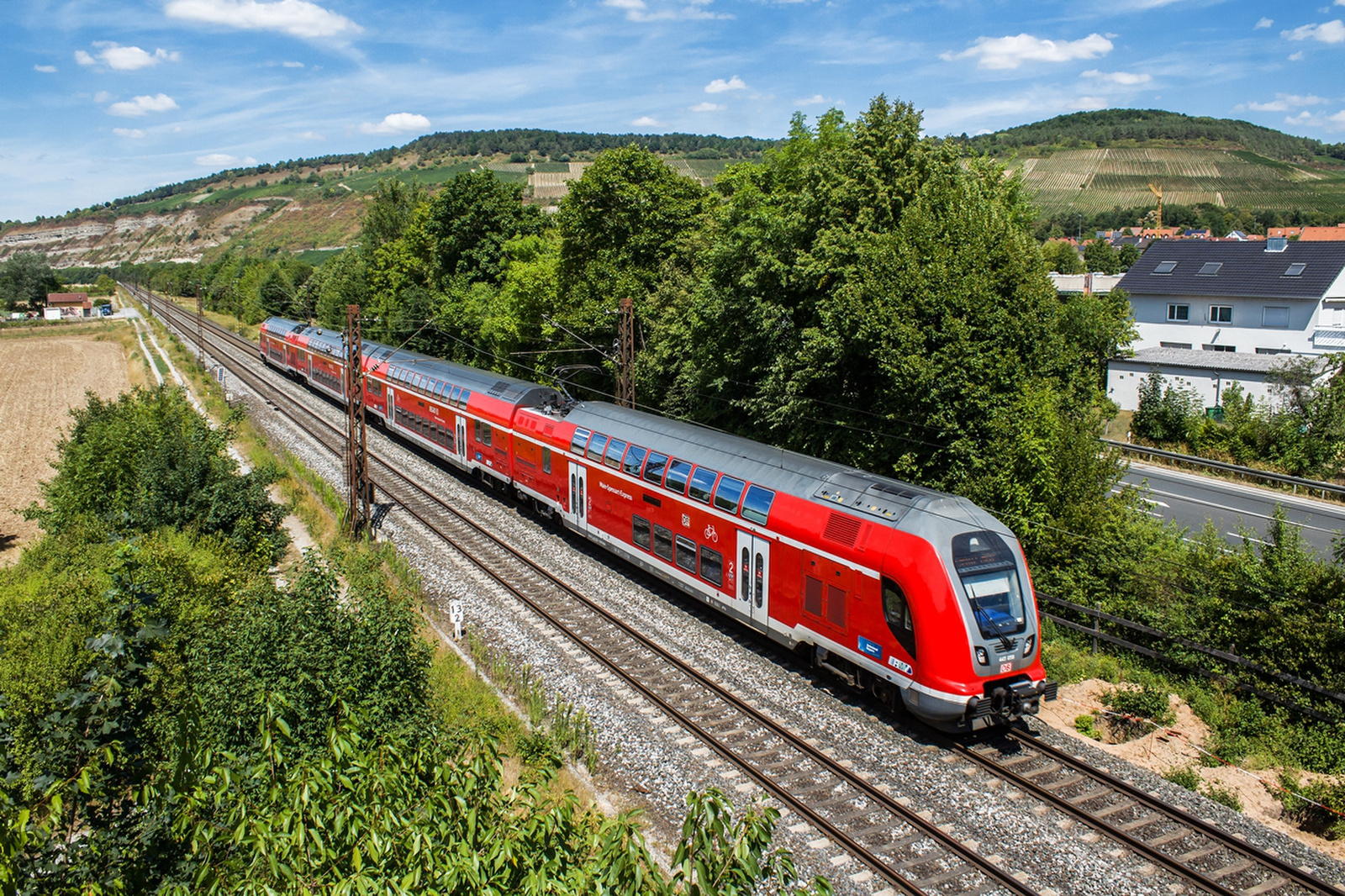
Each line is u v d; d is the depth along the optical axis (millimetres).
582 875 6605
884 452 23641
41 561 23453
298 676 12398
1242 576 17516
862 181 25734
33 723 11352
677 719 15719
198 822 7309
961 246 22984
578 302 40188
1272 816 13375
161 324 103562
